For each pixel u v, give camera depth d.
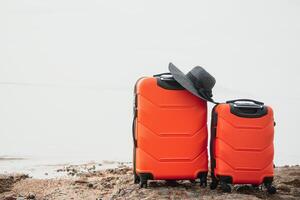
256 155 3.76
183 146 3.83
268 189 3.85
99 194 4.04
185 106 3.83
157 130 3.81
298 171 4.68
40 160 5.99
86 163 5.82
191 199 3.62
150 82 3.81
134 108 3.88
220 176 3.76
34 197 4.00
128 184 4.16
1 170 5.22
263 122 3.76
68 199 3.95
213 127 3.82
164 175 3.83
